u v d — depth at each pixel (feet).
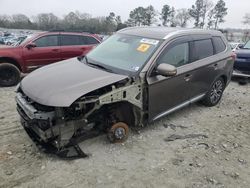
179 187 11.80
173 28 18.34
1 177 11.89
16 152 13.75
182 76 16.70
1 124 16.97
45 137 12.60
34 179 11.87
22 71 28.32
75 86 12.97
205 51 18.92
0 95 23.48
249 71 29.89
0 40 100.78
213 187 11.93
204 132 16.97
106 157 13.65
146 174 12.54
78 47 31.14
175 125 17.66
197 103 21.77
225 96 24.97
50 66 16.38
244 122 18.89
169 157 13.97
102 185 11.69
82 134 13.65
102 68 15.42
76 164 12.96
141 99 14.76
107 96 13.34
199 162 13.65
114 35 18.61
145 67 14.67
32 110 12.48
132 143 15.07
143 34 17.12
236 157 14.34
